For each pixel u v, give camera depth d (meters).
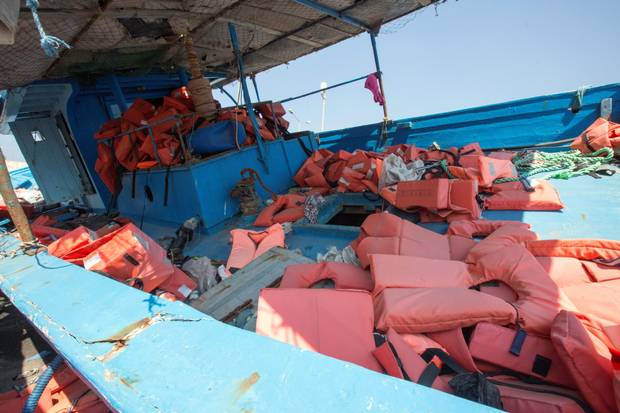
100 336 1.24
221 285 2.89
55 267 2.22
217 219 5.26
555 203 3.56
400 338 1.80
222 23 5.91
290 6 5.59
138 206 6.68
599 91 5.14
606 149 4.56
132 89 8.45
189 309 1.29
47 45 1.49
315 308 1.86
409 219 4.02
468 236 3.17
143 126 5.44
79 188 9.11
